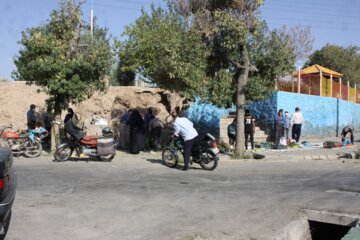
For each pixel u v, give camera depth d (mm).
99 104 26734
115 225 6777
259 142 20844
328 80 29234
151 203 8242
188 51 14922
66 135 14586
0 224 5289
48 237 6160
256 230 6523
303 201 8422
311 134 25953
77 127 14328
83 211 7602
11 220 6957
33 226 6672
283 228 6641
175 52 14711
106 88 16797
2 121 25188
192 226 6730
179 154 15227
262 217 7289
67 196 8797
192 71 14945
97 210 7684
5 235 6086
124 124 18688
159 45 15148
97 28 21500
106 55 16016
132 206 8000
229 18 13930
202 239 6086
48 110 16625
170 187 9891
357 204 8141
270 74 16562
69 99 16391
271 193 9250
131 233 6367
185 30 15117
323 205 8055
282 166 13789
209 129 23359
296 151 17812
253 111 22938
